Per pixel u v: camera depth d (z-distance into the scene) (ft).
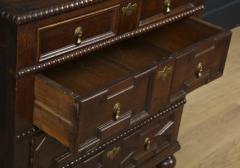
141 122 6.41
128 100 5.40
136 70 5.49
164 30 6.63
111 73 5.61
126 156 6.52
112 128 5.32
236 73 10.72
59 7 4.82
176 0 6.37
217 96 9.83
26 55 4.82
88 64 5.68
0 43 4.84
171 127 7.06
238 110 9.47
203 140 8.52
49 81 4.92
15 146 5.25
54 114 4.98
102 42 5.51
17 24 4.54
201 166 7.94
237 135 8.77
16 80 4.86
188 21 6.84
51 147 5.63
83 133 4.95
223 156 8.21
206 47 6.18
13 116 5.07
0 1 4.70
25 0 4.79
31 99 5.10
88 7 5.15
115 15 5.52
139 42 6.30
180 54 5.82
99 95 4.91
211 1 11.34
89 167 6.06
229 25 12.30
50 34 4.93
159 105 5.93
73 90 5.25
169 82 5.87
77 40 5.19
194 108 9.35
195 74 6.28
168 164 7.48
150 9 6.00
